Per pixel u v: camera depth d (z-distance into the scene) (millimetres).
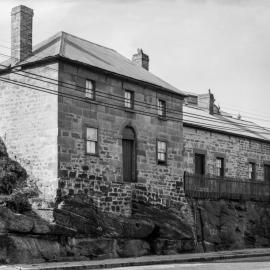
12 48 30781
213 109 47125
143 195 32656
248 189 43062
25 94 29766
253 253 34031
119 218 29953
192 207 36562
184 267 24312
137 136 32750
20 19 30531
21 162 29297
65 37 32781
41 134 28641
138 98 33188
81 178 28781
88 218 28031
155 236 31375
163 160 34656
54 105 28281
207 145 40562
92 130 29906
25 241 24938
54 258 25781
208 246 36312
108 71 30781
